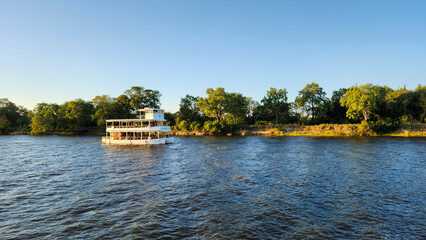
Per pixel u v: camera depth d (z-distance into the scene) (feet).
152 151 156.56
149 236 42.68
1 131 414.41
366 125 264.52
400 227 45.70
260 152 143.74
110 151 159.74
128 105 395.96
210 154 138.92
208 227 45.91
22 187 74.49
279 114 362.74
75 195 66.18
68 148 180.24
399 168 95.14
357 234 42.98
